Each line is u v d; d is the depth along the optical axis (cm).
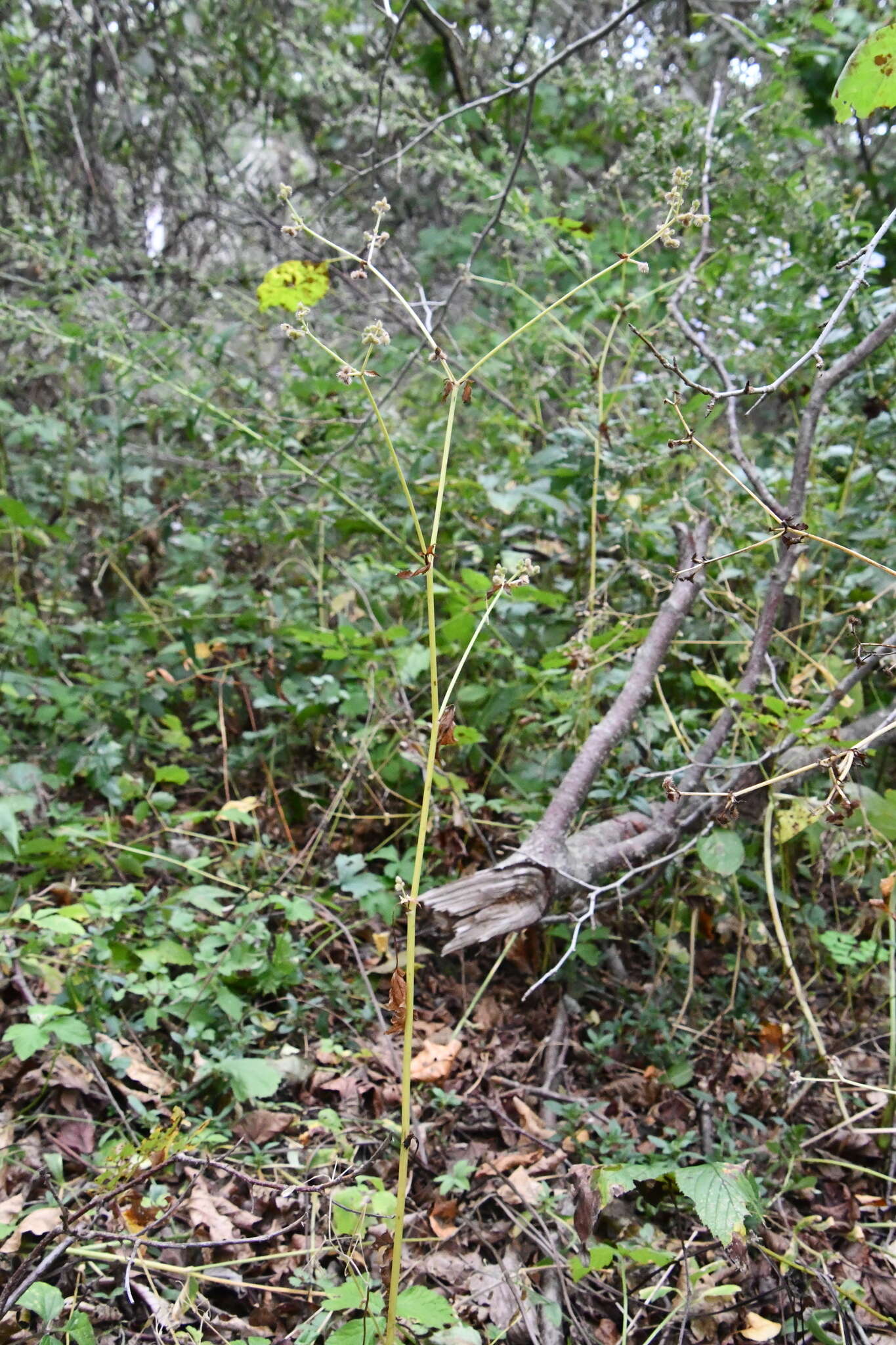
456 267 464
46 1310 146
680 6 529
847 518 313
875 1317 175
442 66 493
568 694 272
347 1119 204
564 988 245
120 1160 167
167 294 461
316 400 366
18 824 268
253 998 232
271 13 516
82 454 419
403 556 346
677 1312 170
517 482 344
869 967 245
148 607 355
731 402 237
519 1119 212
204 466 380
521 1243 185
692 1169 162
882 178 402
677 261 368
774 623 269
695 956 263
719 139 345
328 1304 150
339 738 297
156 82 518
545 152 489
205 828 291
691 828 232
